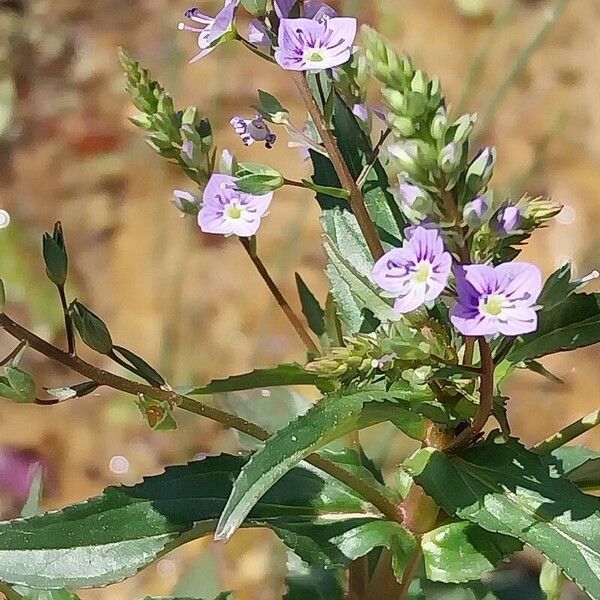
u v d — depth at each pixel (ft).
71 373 1.01
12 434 0.97
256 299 1.04
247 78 1.19
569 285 0.39
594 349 0.97
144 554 0.43
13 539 0.41
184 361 1.00
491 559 0.45
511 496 0.42
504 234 0.36
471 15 1.28
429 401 0.42
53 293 1.05
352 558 0.46
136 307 1.05
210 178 0.42
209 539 0.90
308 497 0.48
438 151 0.34
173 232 1.10
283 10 0.40
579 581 0.39
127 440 0.97
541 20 1.27
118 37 1.27
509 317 0.34
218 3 1.26
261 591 0.86
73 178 1.16
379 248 0.41
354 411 0.39
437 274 0.34
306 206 1.01
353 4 0.96
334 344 0.49
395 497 0.48
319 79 0.44
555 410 0.94
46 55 1.26
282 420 0.59
